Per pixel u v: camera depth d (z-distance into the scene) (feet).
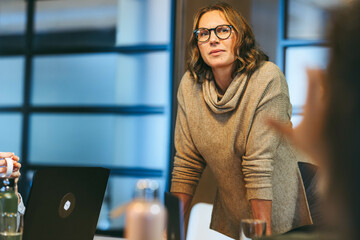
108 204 15.44
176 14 11.32
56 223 4.64
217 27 5.41
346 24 2.06
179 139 6.06
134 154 15.71
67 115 16.31
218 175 5.94
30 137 16.66
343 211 2.07
